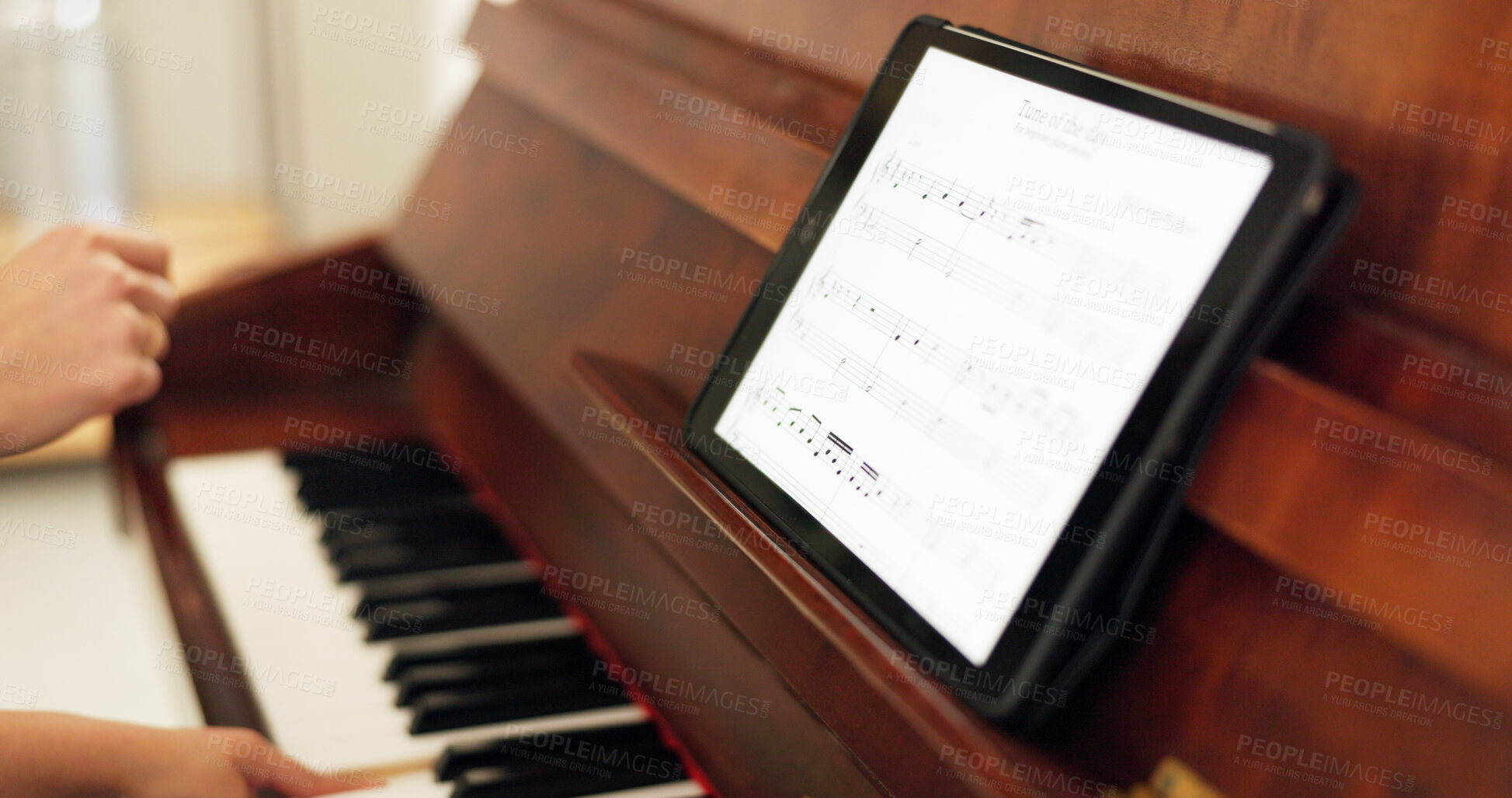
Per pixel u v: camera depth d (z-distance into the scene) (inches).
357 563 39.7
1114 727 31.0
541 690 36.8
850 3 38.0
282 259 46.3
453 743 35.0
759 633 33.3
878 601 31.4
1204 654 30.5
